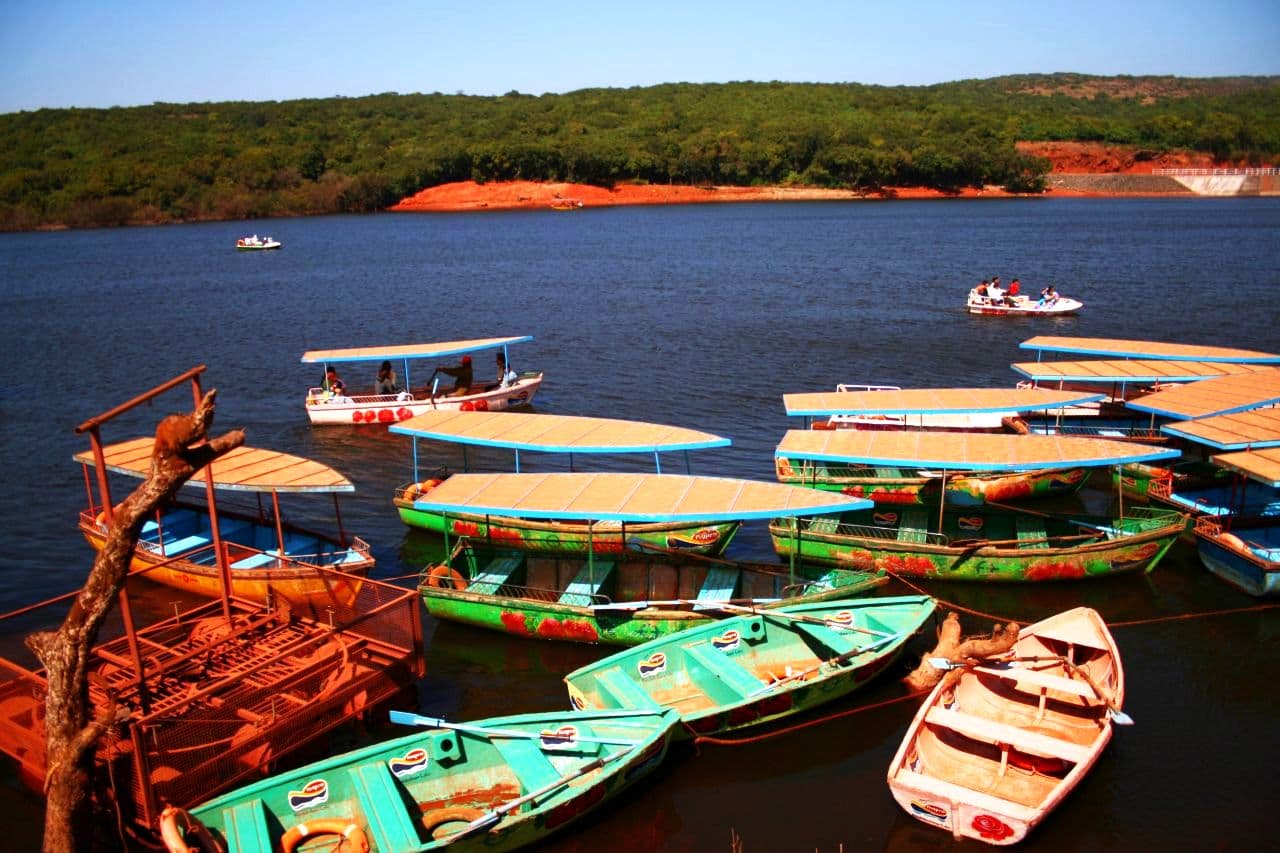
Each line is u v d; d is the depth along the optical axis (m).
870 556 24.59
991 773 16.38
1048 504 30.00
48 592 25.17
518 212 179.25
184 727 15.21
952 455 25.41
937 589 24.38
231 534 26.11
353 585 20.66
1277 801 16.22
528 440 27.81
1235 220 130.25
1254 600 23.41
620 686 18.17
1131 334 54.56
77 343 58.38
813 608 20.77
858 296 71.06
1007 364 48.38
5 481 33.78
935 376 46.09
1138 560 24.09
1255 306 62.03
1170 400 31.22
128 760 14.66
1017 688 18.91
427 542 28.17
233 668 17.28
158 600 24.28
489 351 54.19
